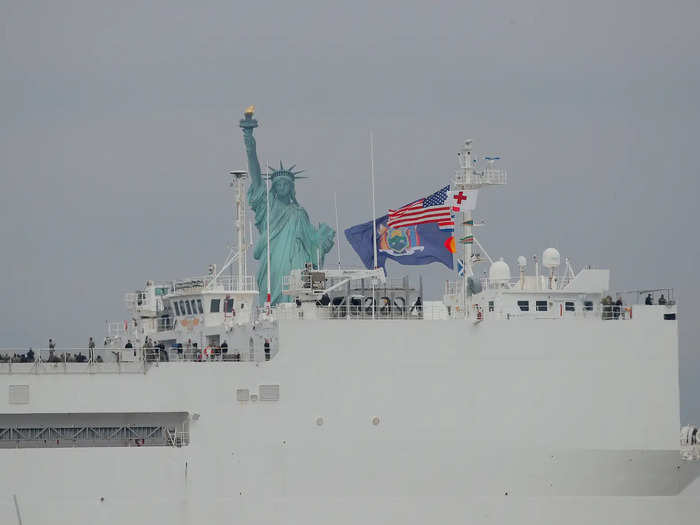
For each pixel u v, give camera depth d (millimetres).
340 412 165875
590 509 170375
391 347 167125
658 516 172250
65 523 161375
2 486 161125
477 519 167625
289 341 165375
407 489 166750
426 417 167375
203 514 163125
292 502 164750
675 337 172750
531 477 169250
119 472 162375
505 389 169125
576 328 170625
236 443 164375
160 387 164125
